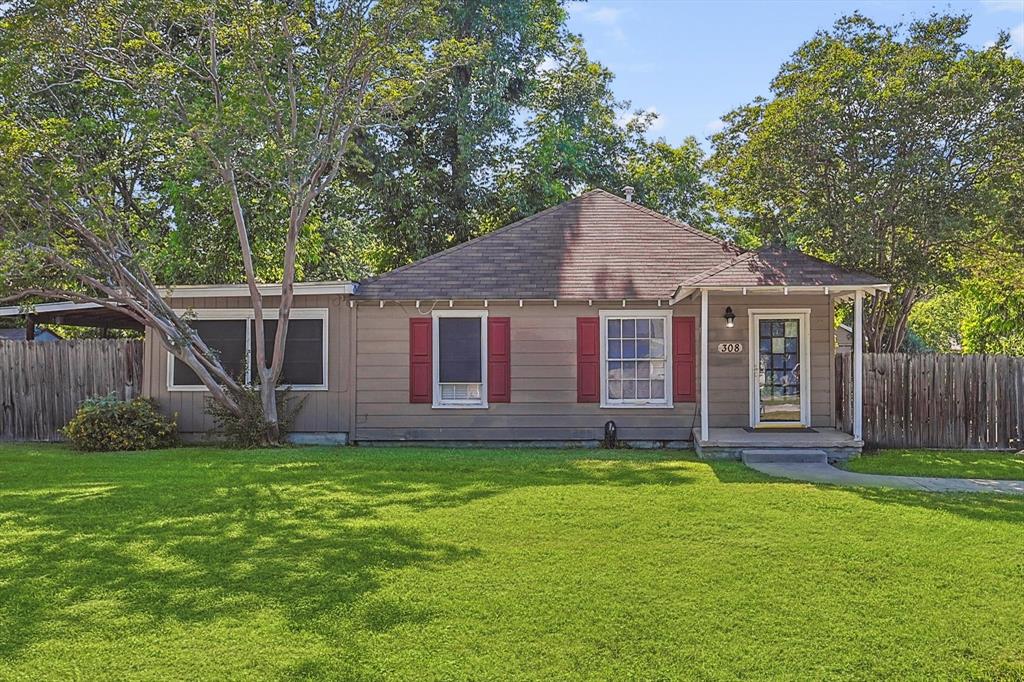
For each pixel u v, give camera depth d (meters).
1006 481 11.87
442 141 25.62
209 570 7.08
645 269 16.73
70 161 14.26
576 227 17.78
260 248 22.80
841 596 6.47
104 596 6.44
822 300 16.08
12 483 11.16
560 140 25.97
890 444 15.76
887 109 15.25
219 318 16.56
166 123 14.45
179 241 21.52
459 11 23.78
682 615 6.05
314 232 24.47
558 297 16.06
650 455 14.44
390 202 24.81
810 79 16.91
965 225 14.71
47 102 16.05
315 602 6.29
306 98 15.31
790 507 9.53
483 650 5.45
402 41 15.58
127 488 10.64
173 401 16.55
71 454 14.41
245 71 14.84
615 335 16.39
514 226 17.88
